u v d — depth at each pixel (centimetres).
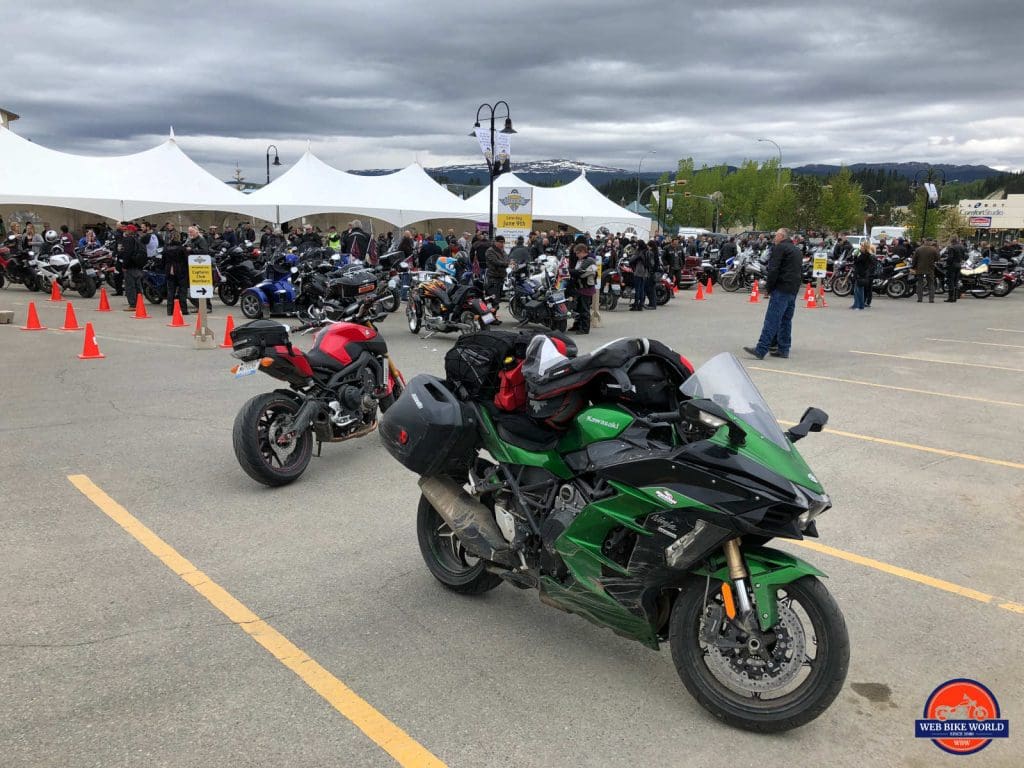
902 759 300
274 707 324
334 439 635
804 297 2447
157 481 604
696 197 10262
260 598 422
